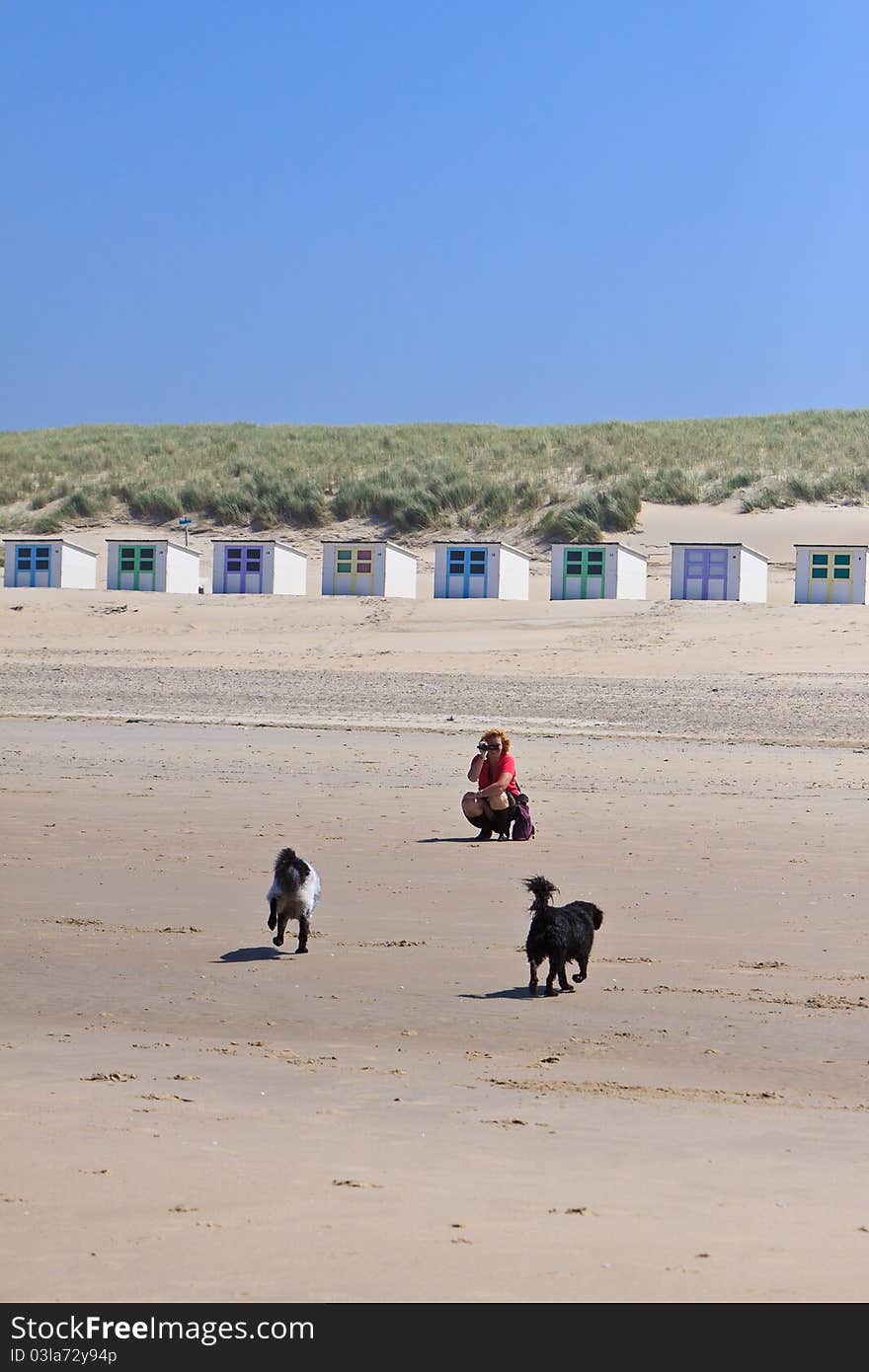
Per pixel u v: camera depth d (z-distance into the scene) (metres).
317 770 24.50
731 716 32.84
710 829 18.39
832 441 86.38
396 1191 6.24
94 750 26.89
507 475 82.81
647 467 83.50
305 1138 7.10
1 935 12.34
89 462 90.56
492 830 17.62
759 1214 6.04
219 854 16.41
